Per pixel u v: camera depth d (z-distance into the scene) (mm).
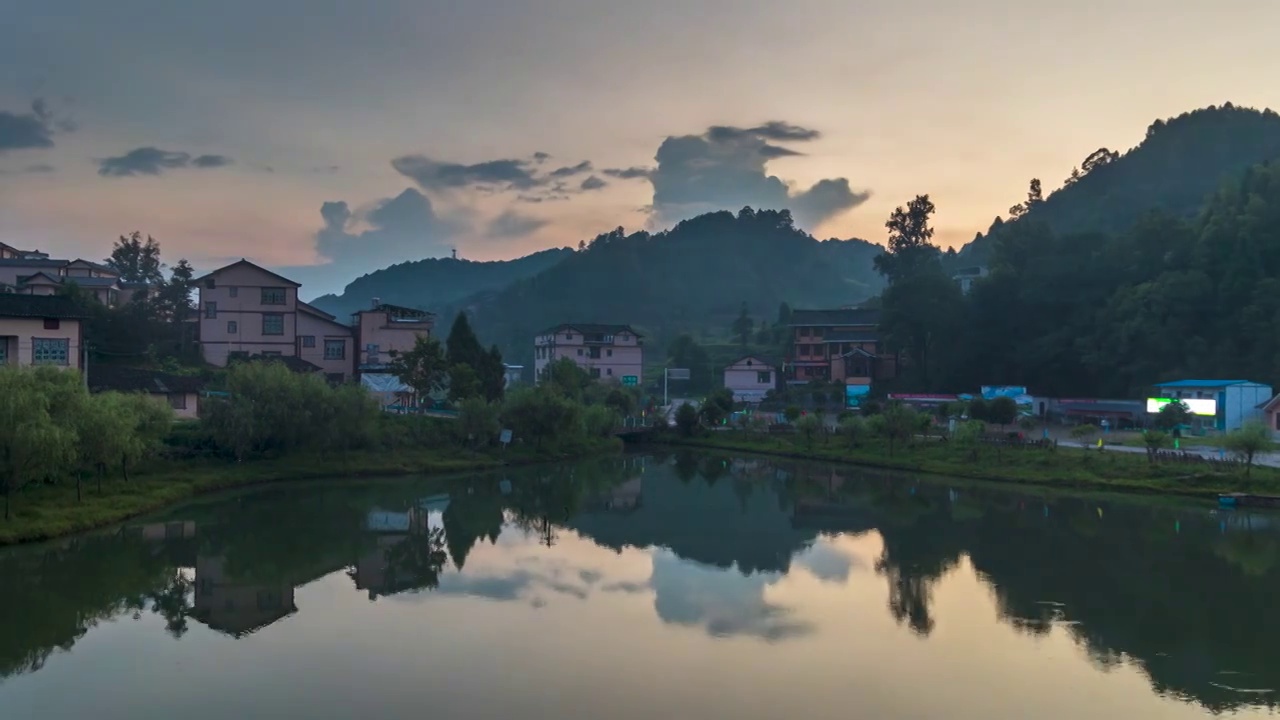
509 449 77438
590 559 39031
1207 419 69938
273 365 64250
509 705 22391
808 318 126750
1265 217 81062
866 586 34062
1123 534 43656
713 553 40188
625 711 22078
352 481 62562
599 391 102375
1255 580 34438
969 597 32344
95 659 25750
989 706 22453
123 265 125875
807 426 83875
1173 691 23438
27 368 45781
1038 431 79375
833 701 22766
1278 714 22062
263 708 22156
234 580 34875
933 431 81562
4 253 108062
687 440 94125
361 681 24000
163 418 53906
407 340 94125
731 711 22062
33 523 40062
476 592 33156
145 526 44500
